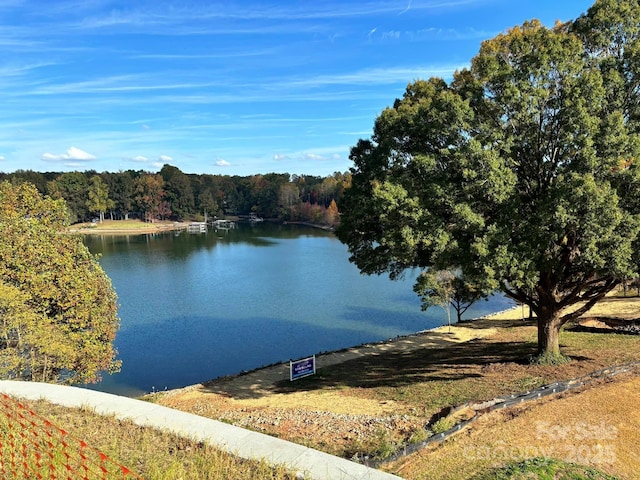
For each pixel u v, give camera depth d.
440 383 15.92
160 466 5.68
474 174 12.45
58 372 17.91
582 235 12.70
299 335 33.06
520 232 13.28
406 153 15.27
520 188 14.48
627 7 13.56
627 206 12.69
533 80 13.48
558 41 13.39
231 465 5.67
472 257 13.63
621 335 20.84
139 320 36.50
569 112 12.57
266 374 21.41
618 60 13.56
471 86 14.27
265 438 6.48
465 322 31.77
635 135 12.19
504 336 24.75
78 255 18.78
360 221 16.14
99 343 18.20
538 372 15.23
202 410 16.33
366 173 16.30
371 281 52.34
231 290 47.56
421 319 37.59
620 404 11.57
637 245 12.60
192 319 36.94
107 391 23.25
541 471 8.38
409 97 17.83
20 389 8.81
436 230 13.31
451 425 11.10
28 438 6.32
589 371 14.63
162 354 28.95
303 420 13.91
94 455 5.93
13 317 15.16
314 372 20.52
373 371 19.89
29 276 16.41
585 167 12.19
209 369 26.44
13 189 18.86
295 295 45.62
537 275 13.60
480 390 14.20
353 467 5.57
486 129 13.49
